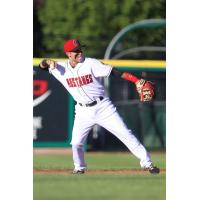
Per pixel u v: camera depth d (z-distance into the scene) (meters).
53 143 46.59
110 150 48.75
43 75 46.19
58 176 32.88
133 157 44.91
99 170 35.69
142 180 32.12
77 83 31.14
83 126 31.70
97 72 31.08
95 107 31.22
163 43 58.94
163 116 50.12
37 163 39.09
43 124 46.44
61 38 56.56
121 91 49.62
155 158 44.97
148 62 47.34
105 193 28.84
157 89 48.94
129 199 27.62
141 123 50.06
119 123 31.25
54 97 46.47
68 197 28.09
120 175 33.56
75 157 32.81
